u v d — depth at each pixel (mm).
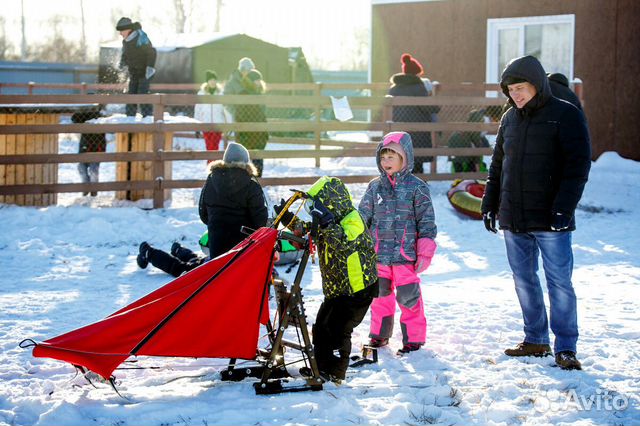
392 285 6102
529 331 5938
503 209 5820
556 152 5586
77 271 8945
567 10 18141
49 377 5445
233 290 4922
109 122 12789
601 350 6031
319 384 5105
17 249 9922
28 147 12242
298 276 5117
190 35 27953
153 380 5344
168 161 12883
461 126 14141
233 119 13586
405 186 6051
